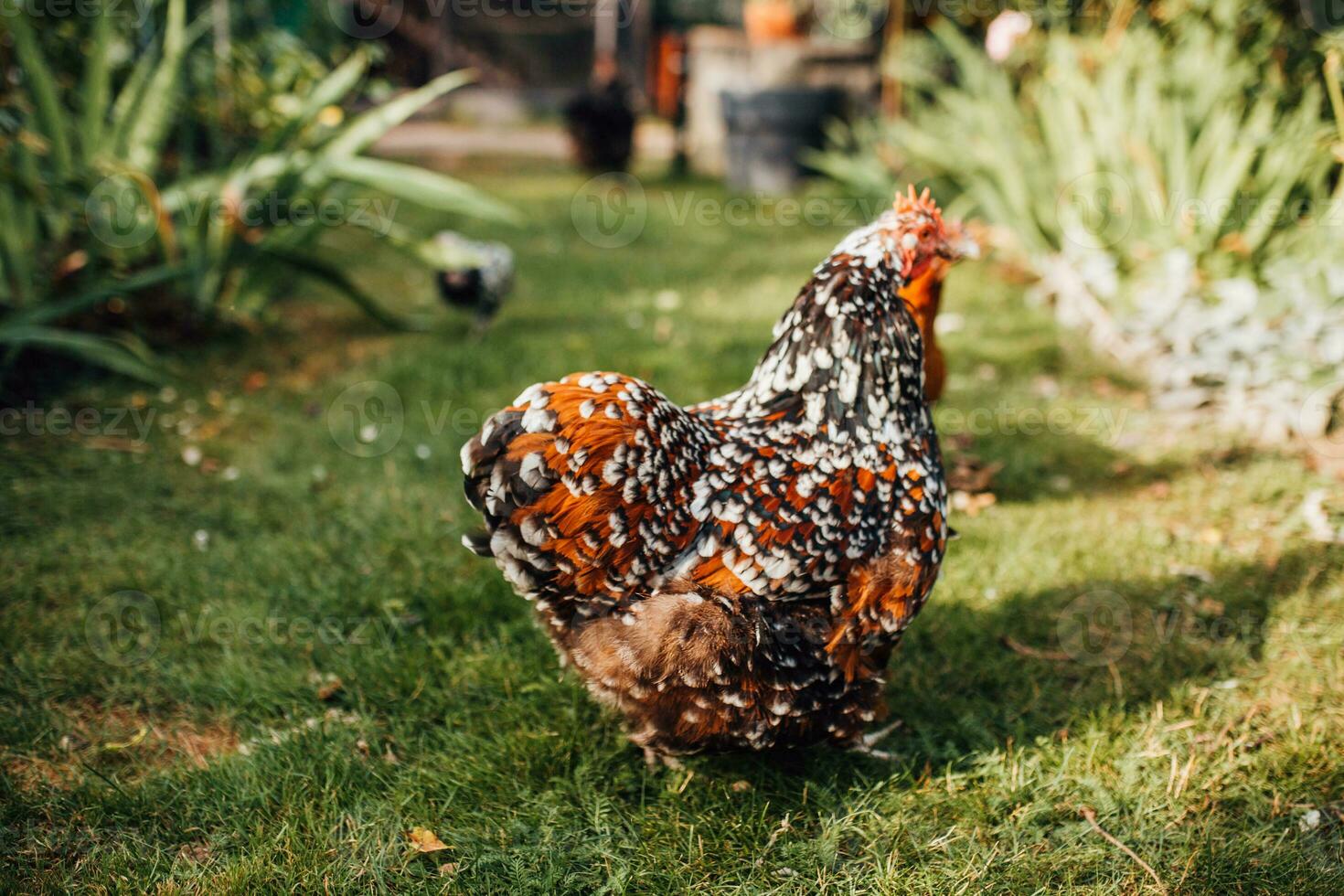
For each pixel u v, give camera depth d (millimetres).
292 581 3604
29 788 2697
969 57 7707
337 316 6547
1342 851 2533
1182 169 5828
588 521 2252
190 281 5641
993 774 2789
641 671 2357
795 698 2480
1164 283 5672
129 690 3094
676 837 2576
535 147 14352
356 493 4281
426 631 3426
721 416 2656
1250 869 2475
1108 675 3229
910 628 3420
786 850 2533
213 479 4363
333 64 9180
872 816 2631
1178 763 2814
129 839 2547
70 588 3555
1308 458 4566
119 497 4152
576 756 2857
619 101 12227
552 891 2418
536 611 2617
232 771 2736
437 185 5574
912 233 2729
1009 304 6809
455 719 2980
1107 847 2559
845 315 2508
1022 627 3467
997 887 2443
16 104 5270
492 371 5492
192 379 5367
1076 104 6730
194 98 6555
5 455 4418
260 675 3143
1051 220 6793
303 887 2395
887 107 10016
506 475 2191
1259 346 4934
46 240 5477
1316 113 5496
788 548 2395
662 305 6883
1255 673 3188
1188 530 4031
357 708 3057
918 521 2525
